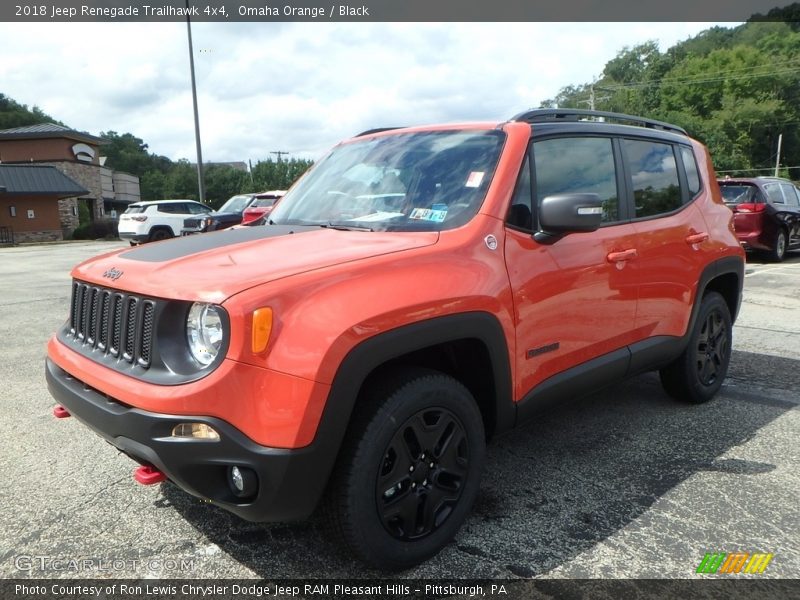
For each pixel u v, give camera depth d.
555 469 3.31
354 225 2.98
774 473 3.24
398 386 2.31
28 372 5.21
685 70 77.69
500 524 2.75
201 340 2.11
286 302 2.08
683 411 4.20
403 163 3.21
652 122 4.02
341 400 2.11
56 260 17.20
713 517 2.80
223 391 2.01
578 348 3.09
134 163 103.44
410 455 2.37
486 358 2.63
